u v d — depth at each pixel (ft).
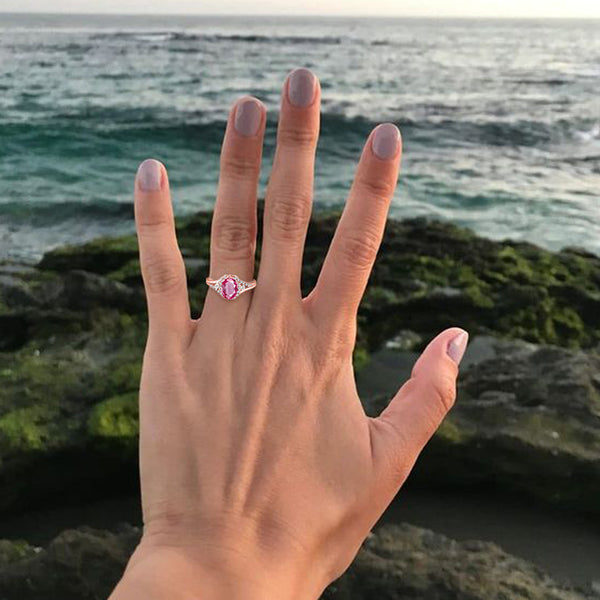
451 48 202.69
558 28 516.32
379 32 351.87
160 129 70.74
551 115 85.05
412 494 14.25
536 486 13.80
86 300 21.26
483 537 13.03
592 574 11.99
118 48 162.30
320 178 54.80
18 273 25.75
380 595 9.39
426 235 29.58
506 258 28.02
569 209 46.83
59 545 10.03
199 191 51.39
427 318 23.00
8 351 20.12
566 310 24.31
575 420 14.62
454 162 61.16
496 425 14.35
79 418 14.96
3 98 84.23
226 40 215.72
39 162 57.93
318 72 125.18
